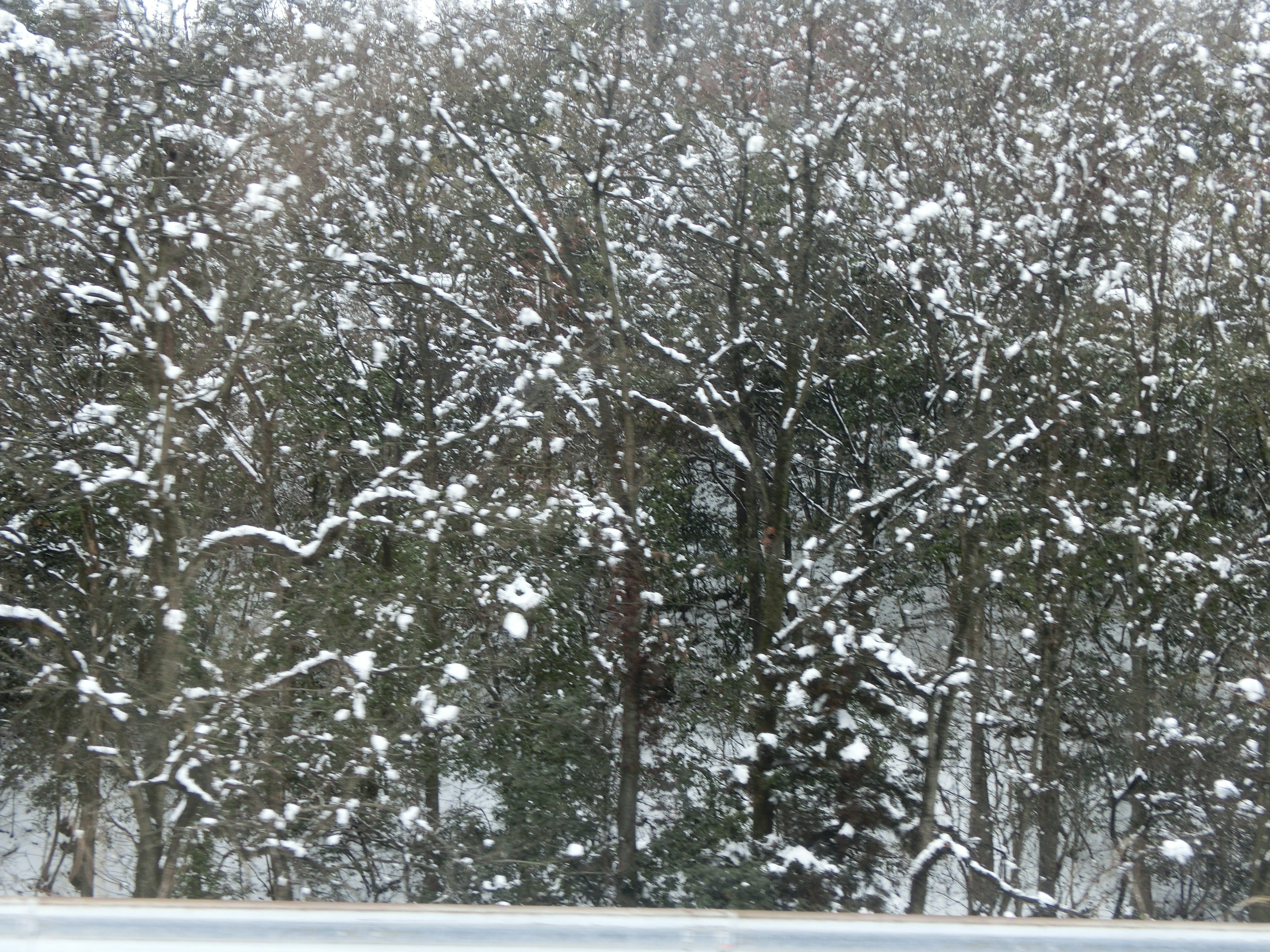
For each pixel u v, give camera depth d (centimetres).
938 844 1177
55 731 1109
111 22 1047
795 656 1290
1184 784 1226
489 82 1420
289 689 1002
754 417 1616
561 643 1399
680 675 1473
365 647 1122
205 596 1120
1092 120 1331
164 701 906
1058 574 1280
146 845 931
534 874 1221
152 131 1063
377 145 1442
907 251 1380
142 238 1026
